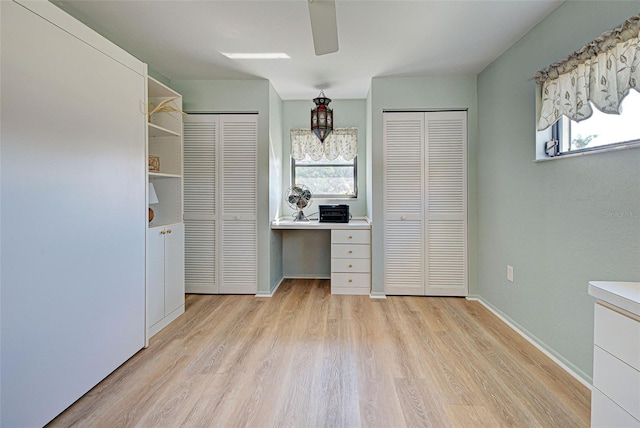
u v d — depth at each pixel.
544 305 2.22
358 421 1.54
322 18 1.56
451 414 1.59
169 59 2.92
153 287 2.48
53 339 1.55
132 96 2.16
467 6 2.08
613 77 1.57
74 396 1.67
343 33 2.44
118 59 2.01
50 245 1.53
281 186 4.22
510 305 2.68
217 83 3.45
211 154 3.52
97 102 1.83
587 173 1.83
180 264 2.92
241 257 3.54
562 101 1.93
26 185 1.42
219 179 3.52
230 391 1.78
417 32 2.42
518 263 2.55
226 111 3.47
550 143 2.18
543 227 2.22
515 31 2.40
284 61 2.96
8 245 1.35
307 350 2.26
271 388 1.81
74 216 1.67
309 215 4.31
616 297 1.10
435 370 1.99
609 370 1.13
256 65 3.06
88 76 1.76
